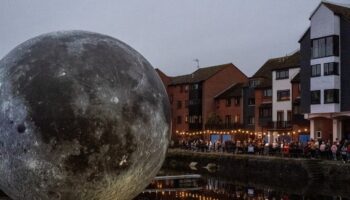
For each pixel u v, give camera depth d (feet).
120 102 18.34
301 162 106.22
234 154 139.64
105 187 18.81
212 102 244.42
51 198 18.93
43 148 17.90
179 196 77.51
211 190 87.51
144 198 74.28
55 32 19.98
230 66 249.75
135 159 18.95
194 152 158.61
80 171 18.19
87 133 17.84
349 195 82.07
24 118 17.93
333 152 105.81
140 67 19.62
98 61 18.63
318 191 88.58
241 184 102.12
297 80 181.37
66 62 18.38
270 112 200.54
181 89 262.06
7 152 18.52
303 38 157.48
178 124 263.08
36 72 18.26
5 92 18.47
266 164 118.21
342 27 146.92
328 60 147.23
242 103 221.87
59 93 17.85
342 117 145.69
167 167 163.84
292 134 181.88
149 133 19.21
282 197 79.51
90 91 17.99
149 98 19.30
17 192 19.39
